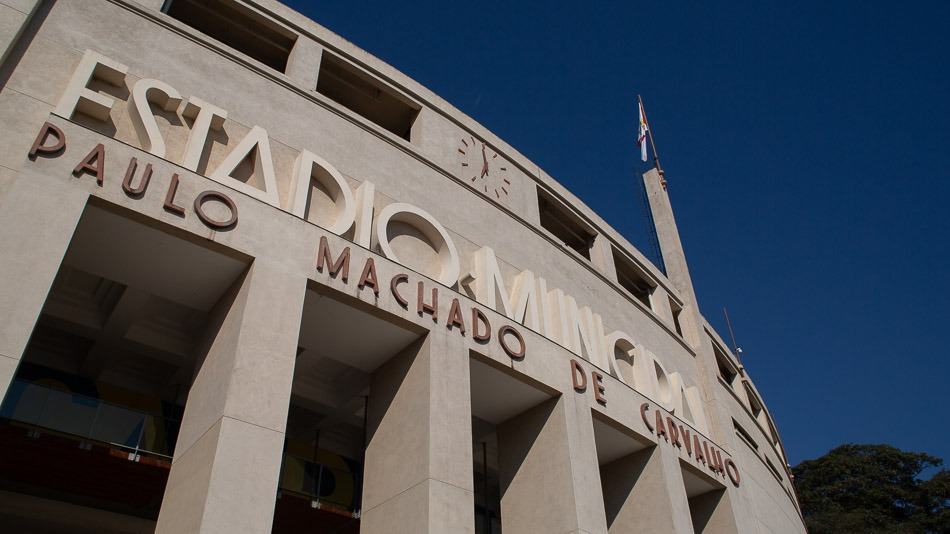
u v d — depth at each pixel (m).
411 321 15.96
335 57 21.28
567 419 18.33
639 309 27.56
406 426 15.46
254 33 20.98
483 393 18.62
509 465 19.06
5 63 13.66
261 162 15.85
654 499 20.81
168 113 15.66
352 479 17.31
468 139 23.77
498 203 22.61
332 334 16.20
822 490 66.75
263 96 17.81
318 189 17.16
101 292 16.23
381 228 17.31
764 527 29.56
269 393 12.77
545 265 23.05
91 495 15.96
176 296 14.88
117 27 16.08
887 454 66.81
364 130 19.70
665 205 36.78
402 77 22.77
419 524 13.80
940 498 61.91
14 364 10.40
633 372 23.62
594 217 28.52
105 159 13.21
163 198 13.53
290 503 16.20
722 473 25.02
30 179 12.13
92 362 17.31
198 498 11.47
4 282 10.96
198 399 13.55
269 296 13.86
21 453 14.03
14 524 15.76
